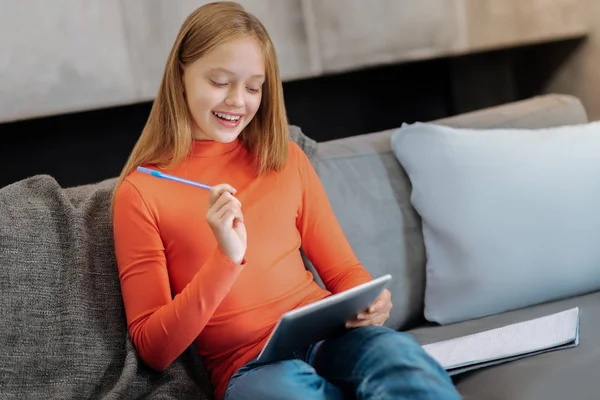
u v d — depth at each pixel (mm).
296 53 2186
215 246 1308
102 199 1411
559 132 1658
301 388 1078
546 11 2438
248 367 1181
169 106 1343
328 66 2240
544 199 1561
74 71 1902
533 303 1562
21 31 1828
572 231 1551
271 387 1088
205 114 1314
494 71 2652
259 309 1317
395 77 2494
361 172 1664
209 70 1296
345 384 1118
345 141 1740
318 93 2377
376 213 1632
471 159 1600
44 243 1294
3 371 1204
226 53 1289
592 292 1583
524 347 1297
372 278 1553
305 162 1495
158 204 1299
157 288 1262
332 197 1609
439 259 1597
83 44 1907
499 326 1469
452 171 1599
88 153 2092
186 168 1362
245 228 1315
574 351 1272
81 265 1294
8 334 1220
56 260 1291
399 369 1043
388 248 1618
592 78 2463
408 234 1645
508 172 1580
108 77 1948
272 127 1415
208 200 1290
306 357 1258
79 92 1913
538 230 1547
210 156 1387
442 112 2604
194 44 1308
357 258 1584
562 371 1217
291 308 1344
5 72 1816
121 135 2133
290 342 1130
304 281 1387
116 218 1305
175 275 1312
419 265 1637
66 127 2045
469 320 1561
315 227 1457
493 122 1822
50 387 1223
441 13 2359
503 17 2430
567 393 1167
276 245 1366
